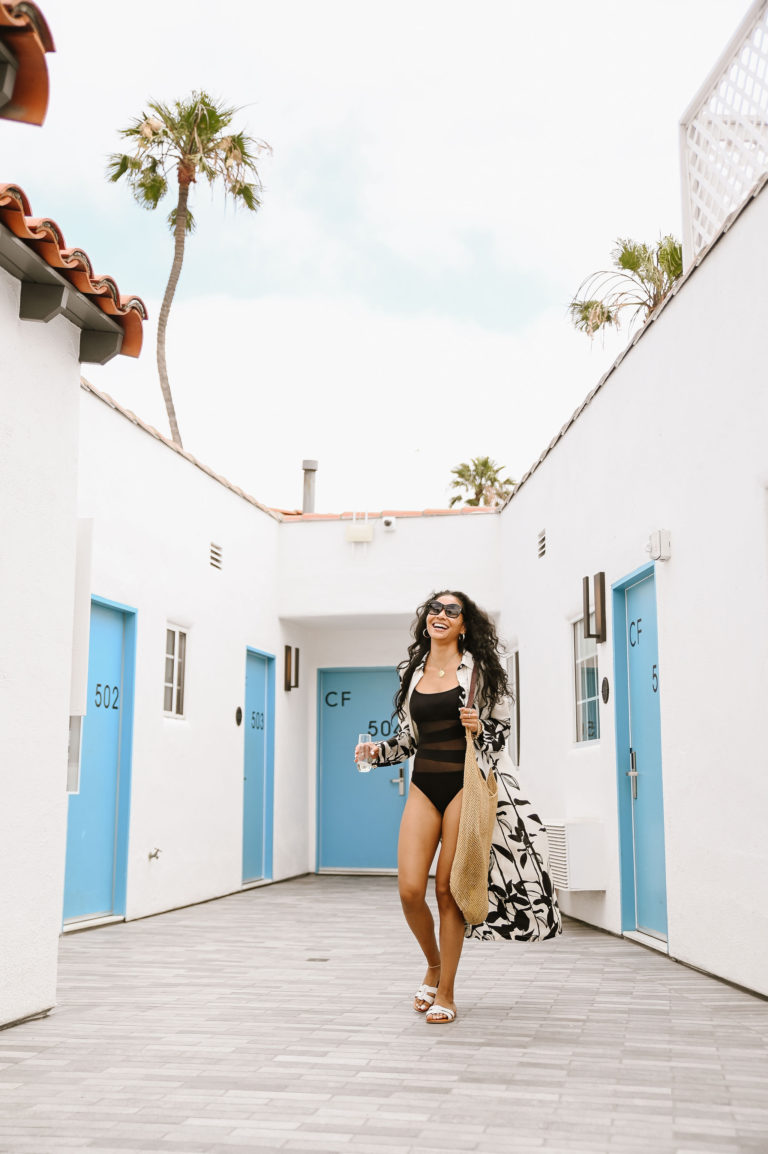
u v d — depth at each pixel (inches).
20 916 173.5
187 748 374.9
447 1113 121.7
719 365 221.8
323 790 528.7
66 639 192.7
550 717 368.2
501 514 471.5
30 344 183.6
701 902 226.7
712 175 239.8
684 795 237.6
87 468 303.3
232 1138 113.2
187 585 378.9
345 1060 146.3
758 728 199.3
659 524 257.9
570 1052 150.9
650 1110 122.8
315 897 406.6
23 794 175.9
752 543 203.8
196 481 391.2
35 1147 110.4
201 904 378.9
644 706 278.8
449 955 173.0
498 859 175.8
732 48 223.9
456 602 181.6
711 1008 185.3
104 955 252.5
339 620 498.3
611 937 289.4
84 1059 147.6
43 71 120.2
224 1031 165.8
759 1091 130.7
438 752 177.5
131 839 327.0
